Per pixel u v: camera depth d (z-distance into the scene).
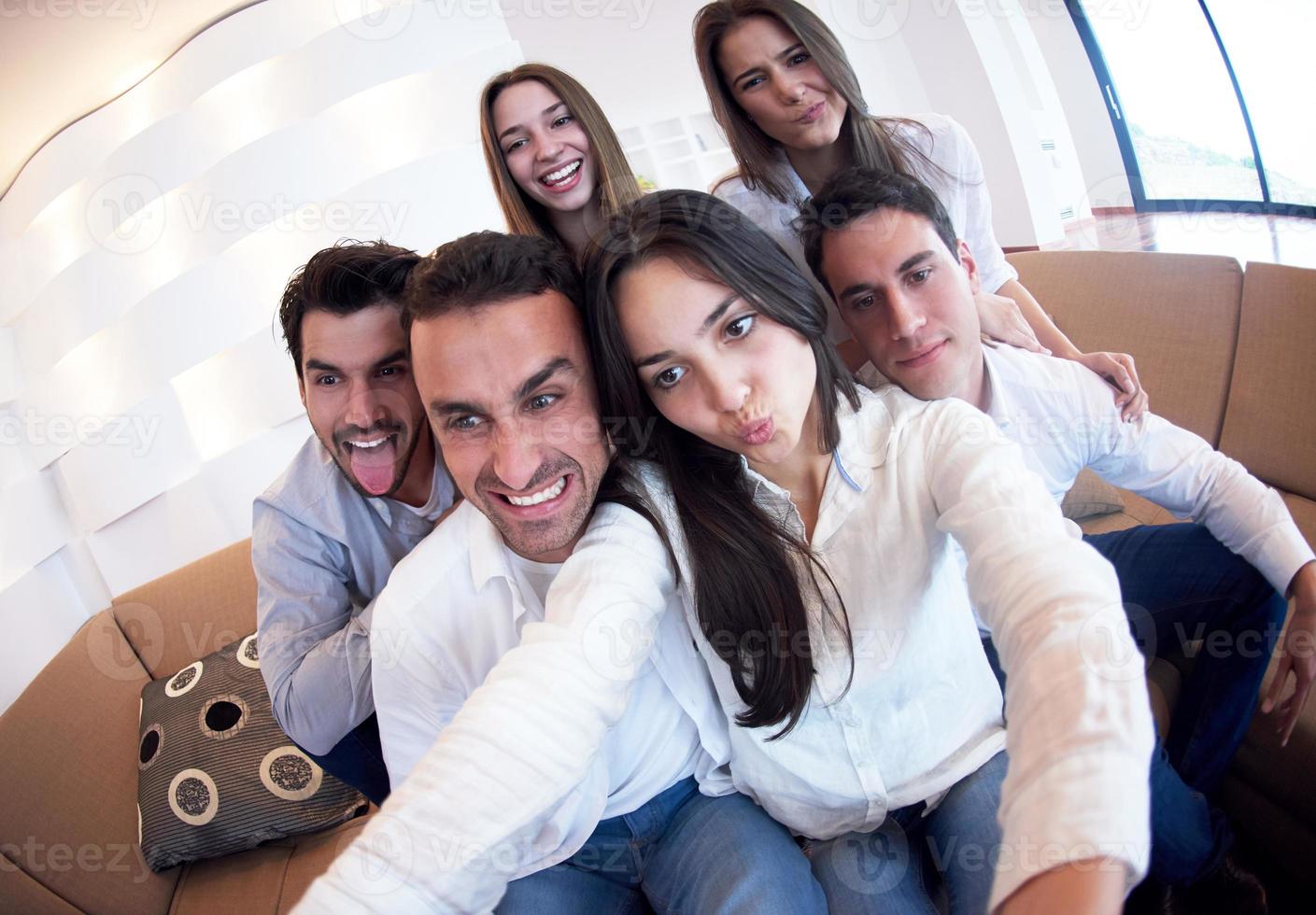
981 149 4.09
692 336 0.62
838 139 1.35
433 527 1.14
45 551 2.18
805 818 0.80
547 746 0.62
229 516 2.40
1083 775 0.47
